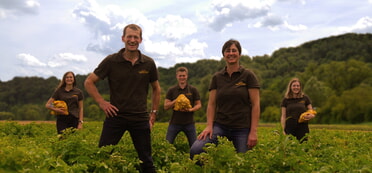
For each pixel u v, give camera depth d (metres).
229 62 5.54
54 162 4.59
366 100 69.25
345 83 93.44
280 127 4.45
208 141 5.49
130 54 5.59
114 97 5.70
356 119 70.38
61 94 9.41
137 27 5.59
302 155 4.48
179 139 10.33
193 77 161.00
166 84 152.88
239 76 5.61
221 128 5.63
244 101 5.58
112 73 5.62
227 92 5.56
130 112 5.65
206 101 87.75
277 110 80.69
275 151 4.31
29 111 98.69
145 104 5.86
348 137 13.48
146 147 5.87
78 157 5.22
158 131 11.23
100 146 5.79
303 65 160.25
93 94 5.63
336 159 6.37
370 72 92.50
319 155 7.38
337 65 98.00
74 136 6.06
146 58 5.80
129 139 8.07
